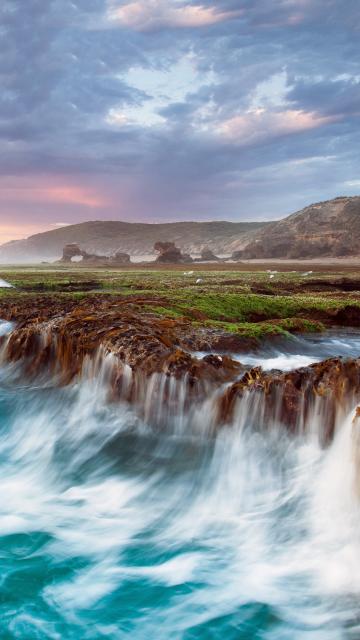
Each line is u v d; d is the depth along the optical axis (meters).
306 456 9.97
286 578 7.37
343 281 49.09
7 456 12.26
